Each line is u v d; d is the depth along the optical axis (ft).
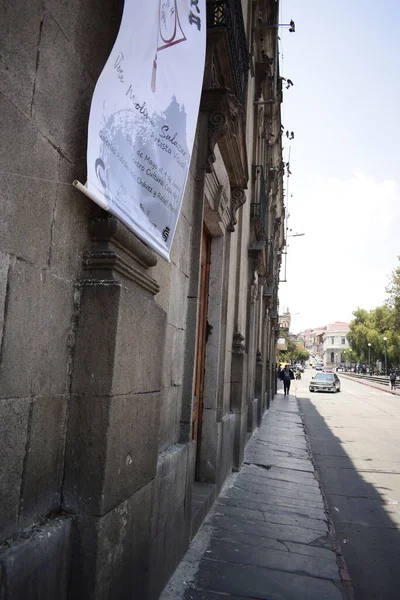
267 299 53.31
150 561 9.50
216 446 18.70
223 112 14.40
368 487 23.65
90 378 6.96
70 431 6.91
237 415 24.85
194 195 14.28
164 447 11.78
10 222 5.49
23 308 5.79
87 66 7.34
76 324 7.10
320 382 119.75
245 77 19.79
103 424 6.85
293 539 15.06
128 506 7.68
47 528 6.16
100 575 6.68
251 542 14.52
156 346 8.90
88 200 7.40
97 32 7.68
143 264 8.78
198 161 14.43
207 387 19.04
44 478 6.41
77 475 6.82
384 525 17.83
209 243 19.98
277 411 61.82
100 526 6.66
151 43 8.04
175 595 10.80
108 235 7.41
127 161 7.42
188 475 12.92
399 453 33.40
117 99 7.06
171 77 8.88
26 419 5.94
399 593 12.29
